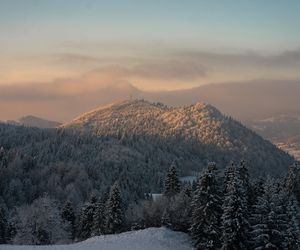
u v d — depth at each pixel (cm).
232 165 6925
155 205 8294
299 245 5669
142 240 6662
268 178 6838
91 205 8819
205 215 6231
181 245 6631
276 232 5553
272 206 5684
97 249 6156
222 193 6600
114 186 8056
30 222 8081
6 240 8862
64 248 6191
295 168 7675
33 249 6059
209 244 6191
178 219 7594
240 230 5791
